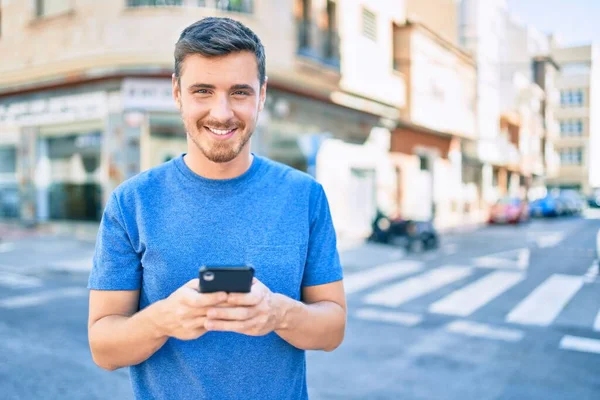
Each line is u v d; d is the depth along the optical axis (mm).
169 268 1376
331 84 14805
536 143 43750
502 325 6492
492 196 33188
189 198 1428
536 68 45844
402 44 19094
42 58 13445
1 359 4980
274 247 1427
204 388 1346
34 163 14672
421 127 20906
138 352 1271
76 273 9688
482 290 8766
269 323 1213
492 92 29891
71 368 4793
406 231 14445
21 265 10109
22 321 6320
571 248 15250
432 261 12320
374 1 16750
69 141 13914
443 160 24781
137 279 1428
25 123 14734
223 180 1445
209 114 1342
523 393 4320
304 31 13961
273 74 12945
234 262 1396
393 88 17906
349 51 15484
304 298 1547
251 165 1504
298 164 14992
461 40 27375
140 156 12398
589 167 54531
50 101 14031
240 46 1336
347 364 4992
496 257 13109
